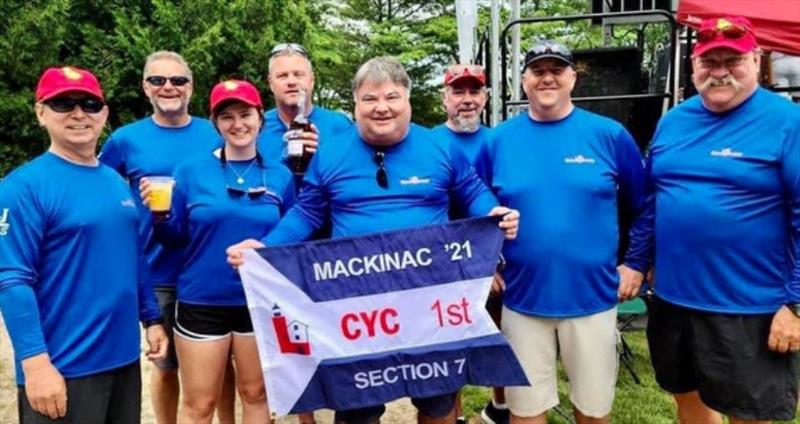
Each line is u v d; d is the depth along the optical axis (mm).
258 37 15102
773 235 2867
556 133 3102
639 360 5641
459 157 3006
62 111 2555
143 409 4766
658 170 3115
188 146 3838
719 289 2943
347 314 2908
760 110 2869
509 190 3119
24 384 2543
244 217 3201
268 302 2904
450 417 3061
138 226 2887
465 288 2926
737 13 5113
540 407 3221
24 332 2443
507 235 2936
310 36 17391
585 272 3053
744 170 2846
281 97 3900
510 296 3207
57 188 2547
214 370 3307
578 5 19891
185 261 3312
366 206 2865
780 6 5109
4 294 2418
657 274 3184
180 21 14375
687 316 3059
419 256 2891
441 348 2930
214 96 3188
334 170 2891
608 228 3109
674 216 3020
